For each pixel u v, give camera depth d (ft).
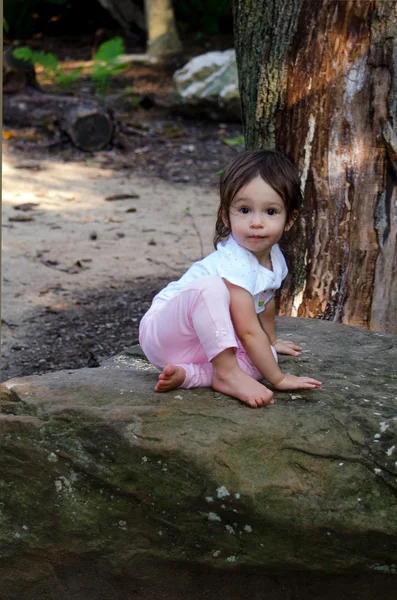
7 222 26.58
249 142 14.23
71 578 9.03
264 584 8.75
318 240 13.56
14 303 19.88
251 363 9.68
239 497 8.25
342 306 13.60
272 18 13.41
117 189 30.96
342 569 8.31
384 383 9.78
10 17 57.26
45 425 8.87
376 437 8.58
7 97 38.06
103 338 17.87
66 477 8.80
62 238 25.13
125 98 44.65
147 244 24.80
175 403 9.09
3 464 8.93
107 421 8.74
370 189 13.33
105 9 59.77
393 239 13.35
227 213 9.45
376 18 12.93
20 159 33.99
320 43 13.16
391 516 8.17
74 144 35.53
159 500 8.54
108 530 8.77
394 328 13.53
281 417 8.82
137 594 8.91
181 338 9.39
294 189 9.29
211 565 8.57
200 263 9.68
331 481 8.32
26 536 8.96
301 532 8.22
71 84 46.80
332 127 13.32
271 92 13.51
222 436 8.54
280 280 9.85
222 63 41.27
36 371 16.24
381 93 13.10
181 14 59.16
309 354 10.66
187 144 37.58
